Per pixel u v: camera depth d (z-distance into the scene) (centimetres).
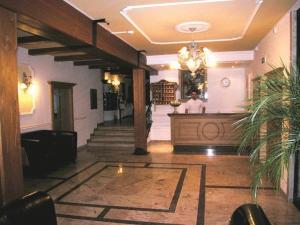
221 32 488
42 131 612
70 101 745
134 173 534
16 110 226
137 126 706
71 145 617
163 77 895
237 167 558
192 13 376
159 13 372
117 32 464
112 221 329
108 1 321
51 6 283
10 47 222
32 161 519
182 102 888
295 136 201
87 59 681
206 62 451
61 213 354
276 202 372
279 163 201
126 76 1300
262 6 354
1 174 212
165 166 579
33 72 603
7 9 220
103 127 890
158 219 331
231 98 858
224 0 329
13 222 151
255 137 221
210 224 315
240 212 186
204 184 456
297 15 350
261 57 571
